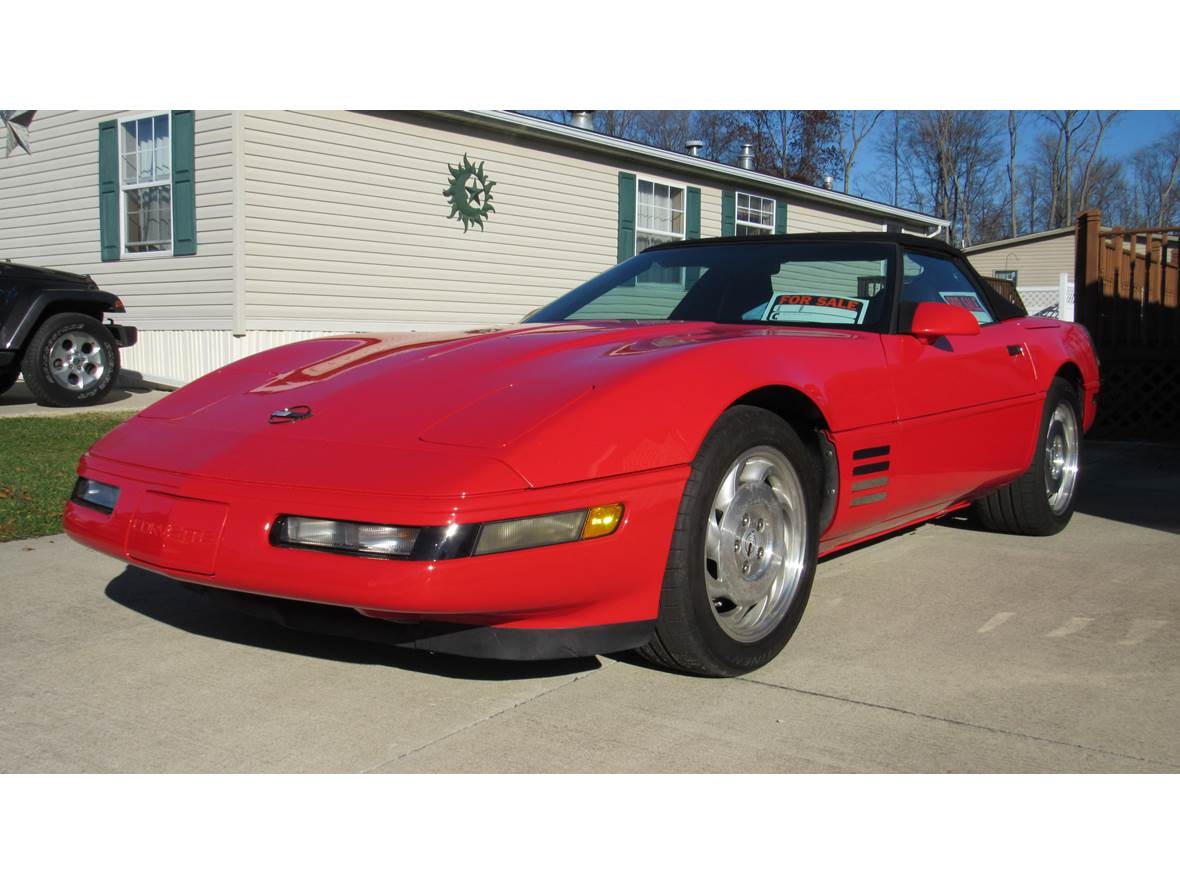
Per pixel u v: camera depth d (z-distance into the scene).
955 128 49.81
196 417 2.69
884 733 2.29
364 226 11.19
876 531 3.53
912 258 3.70
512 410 2.33
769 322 3.45
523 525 2.13
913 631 3.05
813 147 46.19
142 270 11.16
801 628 3.08
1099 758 2.17
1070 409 4.50
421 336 3.22
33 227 12.52
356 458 2.27
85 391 8.93
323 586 2.14
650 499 2.32
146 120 10.98
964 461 3.65
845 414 2.97
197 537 2.29
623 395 2.38
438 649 2.31
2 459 5.84
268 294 10.38
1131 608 3.30
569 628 2.31
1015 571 3.79
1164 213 48.91
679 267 3.82
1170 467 6.75
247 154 10.04
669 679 2.63
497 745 2.22
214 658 2.77
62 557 3.89
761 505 2.70
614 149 13.77
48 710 2.41
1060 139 49.22
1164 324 8.55
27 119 12.23
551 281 13.51
